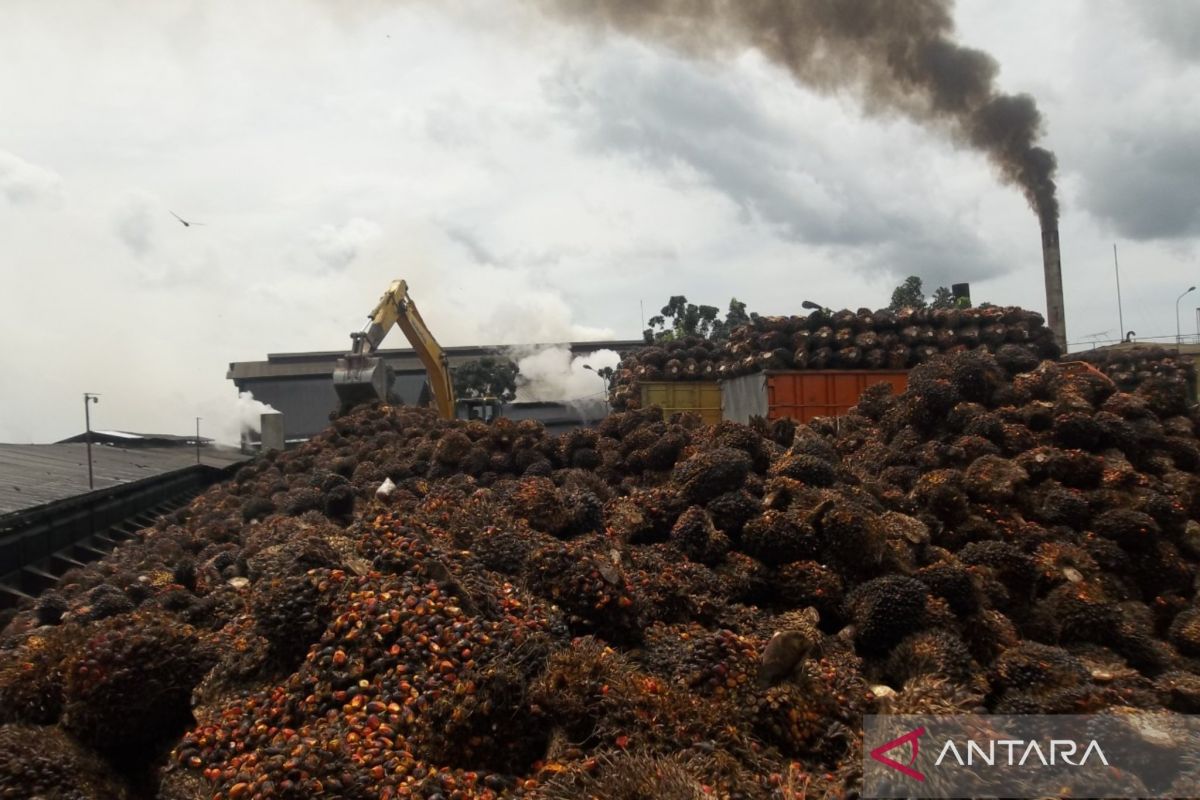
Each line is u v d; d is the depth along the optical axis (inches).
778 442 868.6
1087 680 386.3
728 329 3304.6
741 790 292.0
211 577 636.7
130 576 666.8
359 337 1480.1
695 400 1332.4
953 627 461.7
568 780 278.2
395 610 357.1
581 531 561.3
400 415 1320.1
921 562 551.8
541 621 382.9
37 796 304.3
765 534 532.7
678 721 320.8
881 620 458.0
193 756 311.9
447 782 282.7
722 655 357.4
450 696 317.4
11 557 794.8
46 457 1315.2
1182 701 375.6
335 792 270.5
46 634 408.5
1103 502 694.5
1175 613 617.9
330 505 821.9
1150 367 1311.5
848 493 613.6
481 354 3467.0
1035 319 1163.3
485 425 940.6
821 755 330.6
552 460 877.8
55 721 358.3
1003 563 572.1
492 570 451.8
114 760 341.7
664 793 266.8
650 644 399.5
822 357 1134.4
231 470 1809.8
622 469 820.0
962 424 805.2
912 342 1146.0
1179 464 813.9
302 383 3302.2
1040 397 861.2
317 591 377.4
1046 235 1867.6
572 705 314.7
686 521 548.4
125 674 339.6
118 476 1234.6
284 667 370.0
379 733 305.6
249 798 267.7
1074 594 545.0
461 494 611.2
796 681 349.1
